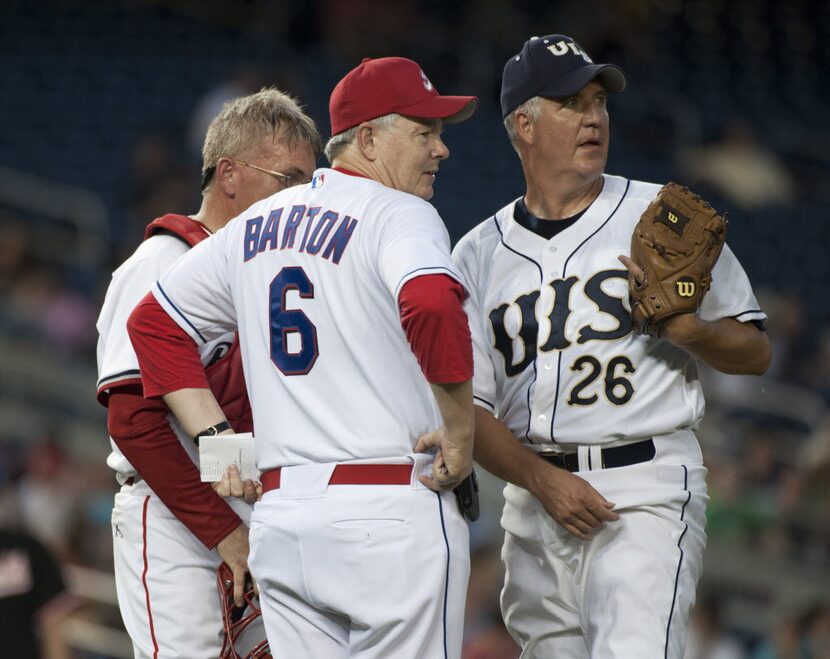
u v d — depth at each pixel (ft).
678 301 36.73
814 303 164.04
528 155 40.65
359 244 33.14
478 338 39.34
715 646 86.58
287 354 33.81
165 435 37.52
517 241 40.96
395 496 32.73
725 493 103.04
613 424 38.81
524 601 41.93
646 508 38.86
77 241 139.44
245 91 148.56
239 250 35.37
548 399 39.47
